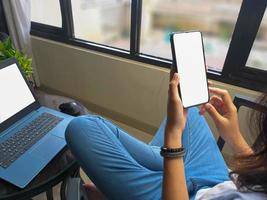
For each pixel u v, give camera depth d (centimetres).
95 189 85
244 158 58
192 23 158
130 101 196
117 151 74
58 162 79
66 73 220
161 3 161
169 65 167
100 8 189
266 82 142
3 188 69
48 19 215
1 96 89
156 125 193
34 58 229
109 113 216
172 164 58
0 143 81
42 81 241
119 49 187
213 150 95
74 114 103
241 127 134
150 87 179
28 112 97
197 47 80
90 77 206
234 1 139
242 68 148
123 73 187
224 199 54
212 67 159
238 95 122
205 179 79
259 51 142
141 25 173
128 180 71
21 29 209
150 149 91
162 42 172
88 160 71
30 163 76
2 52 104
